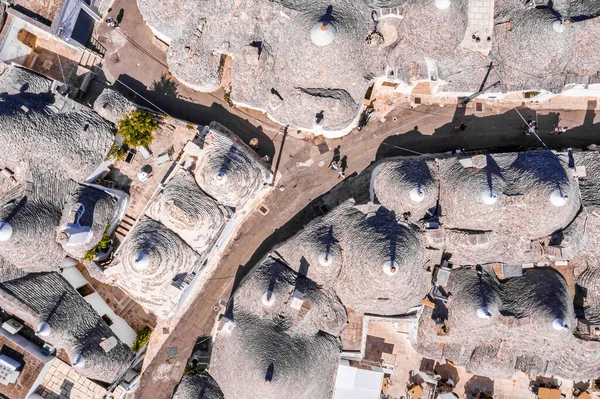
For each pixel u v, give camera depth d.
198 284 29.06
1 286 25.50
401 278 24.30
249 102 27.50
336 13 24.42
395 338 29.25
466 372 29.14
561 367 26.95
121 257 25.84
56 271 26.92
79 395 27.17
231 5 25.12
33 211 24.72
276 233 29.39
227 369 26.25
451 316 26.33
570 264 26.92
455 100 29.16
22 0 25.83
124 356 27.53
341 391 27.80
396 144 29.38
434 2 23.59
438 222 26.17
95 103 26.53
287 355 25.25
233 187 25.44
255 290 26.39
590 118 29.11
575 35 25.53
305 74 25.62
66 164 25.52
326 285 26.88
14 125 24.03
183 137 27.47
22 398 25.81
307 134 29.28
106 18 29.05
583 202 25.86
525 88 27.03
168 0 25.61
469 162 25.67
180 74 27.22
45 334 25.00
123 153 27.28
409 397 29.17
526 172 24.91
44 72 28.58
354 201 27.03
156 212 26.23
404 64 26.64
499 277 27.08
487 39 26.25
